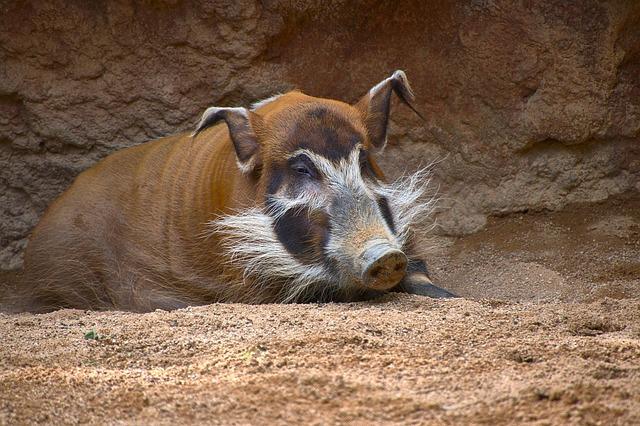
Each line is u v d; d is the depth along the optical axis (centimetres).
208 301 1723
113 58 2094
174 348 1201
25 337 1310
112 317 1438
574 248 2008
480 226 2125
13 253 2181
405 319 1301
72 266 1864
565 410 905
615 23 2034
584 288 1827
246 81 2108
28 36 2069
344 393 960
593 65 2059
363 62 2130
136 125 2120
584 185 2111
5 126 2120
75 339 1276
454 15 2094
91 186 1902
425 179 2153
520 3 2062
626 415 895
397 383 997
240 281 1667
